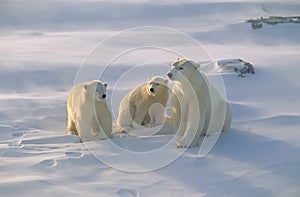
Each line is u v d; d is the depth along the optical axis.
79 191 7.16
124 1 38.97
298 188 7.35
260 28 26.91
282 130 10.39
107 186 7.38
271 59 19.34
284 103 13.67
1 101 13.98
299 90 15.12
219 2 38.25
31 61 19.50
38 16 34.88
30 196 6.92
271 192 7.23
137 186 7.41
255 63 18.47
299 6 36.69
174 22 32.53
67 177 7.73
